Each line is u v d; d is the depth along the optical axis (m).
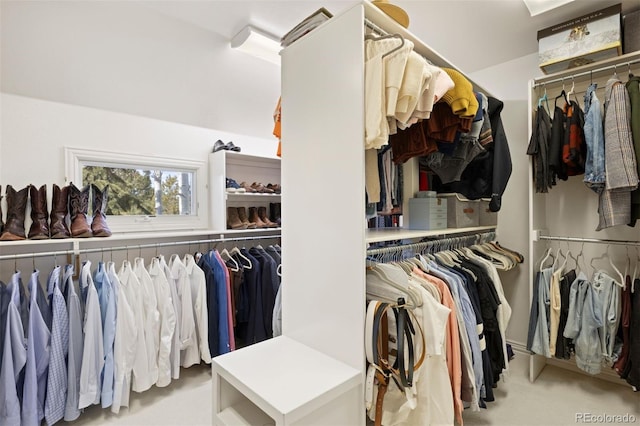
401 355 1.22
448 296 1.47
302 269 1.50
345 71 1.29
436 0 2.12
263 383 1.15
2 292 1.60
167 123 2.55
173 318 2.03
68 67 2.11
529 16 2.27
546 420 1.81
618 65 2.06
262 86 3.13
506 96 2.87
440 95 1.36
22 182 1.96
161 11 2.43
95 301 1.76
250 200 3.06
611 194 1.84
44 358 1.62
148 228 2.47
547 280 2.16
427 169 2.42
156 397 2.02
